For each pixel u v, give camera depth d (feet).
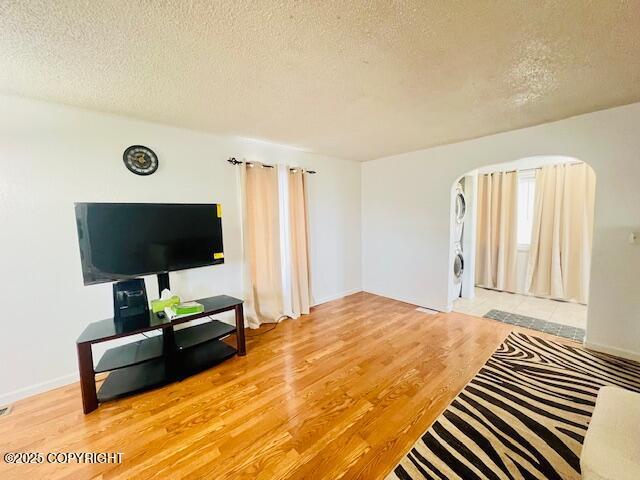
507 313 11.44
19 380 6.44
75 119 6.83
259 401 6.16
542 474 4.33
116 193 7.47
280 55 4.66
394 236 13.29
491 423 5.39
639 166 7.07
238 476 4.39
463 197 13.12
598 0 3.44
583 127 7.72
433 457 4.67
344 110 7.15
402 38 4.24
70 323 6.99
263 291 10.52
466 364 7.52
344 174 13.66
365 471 4.44
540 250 13.51
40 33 3.93
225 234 9.63
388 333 9.62
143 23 3.77
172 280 8.58
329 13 3.66
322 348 8.61
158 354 6.86
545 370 7.13
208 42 4.26
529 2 3.50
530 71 5.29
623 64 5.03
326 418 5.61
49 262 6.67
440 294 11.76
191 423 5.53
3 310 6.23
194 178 8.86
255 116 7.55
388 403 6.03
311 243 12.48
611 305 7.73
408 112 7.36
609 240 7.61
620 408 3.79
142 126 7.82
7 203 6.17
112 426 5.48
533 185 14.39
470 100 6.62
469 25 3.94
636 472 2.92
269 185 10.55
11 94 6.03
